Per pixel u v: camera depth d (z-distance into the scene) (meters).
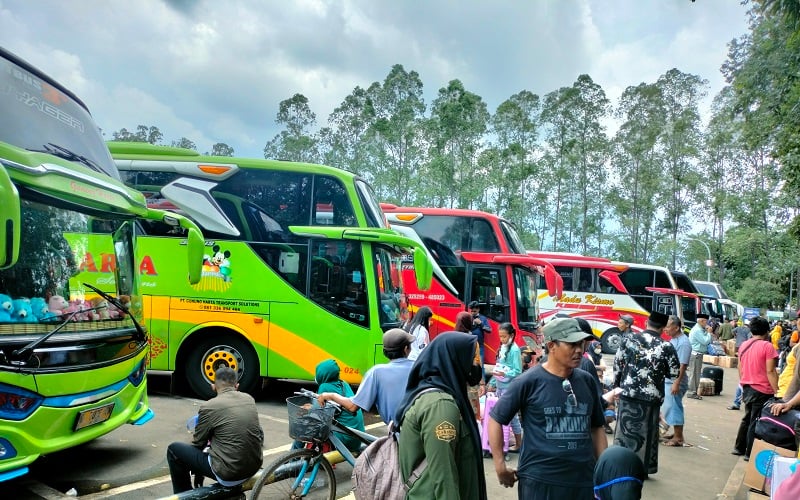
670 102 51.16
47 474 5.41
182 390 9.16
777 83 13.10
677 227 51.56
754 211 40.88
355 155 53.81
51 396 4.38
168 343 8.62
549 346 3.46
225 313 8.60
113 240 5.61
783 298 43.12
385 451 3.21
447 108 47.31
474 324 11.23
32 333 4.39
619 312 21.59
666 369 6.28
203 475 4.29
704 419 10.52
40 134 4.99
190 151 9.22
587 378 3.50
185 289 8.68
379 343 8.40
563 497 3.21
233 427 4.24
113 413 5.14
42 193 4.59
